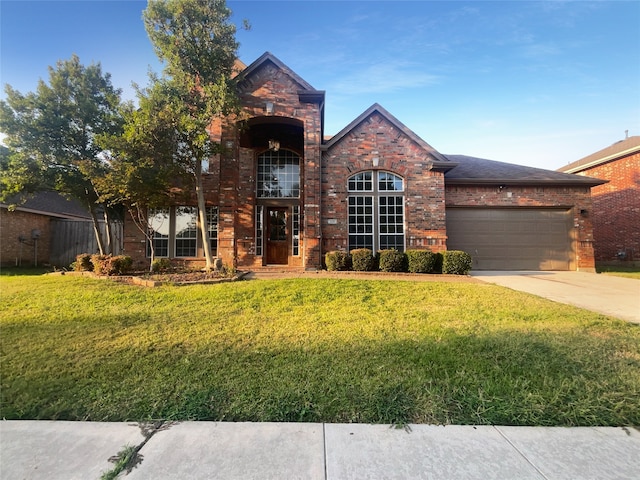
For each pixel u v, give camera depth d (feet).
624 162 52.39
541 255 43.09
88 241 53.78
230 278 28.12
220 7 31.99
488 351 12.59
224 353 12.57
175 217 41.39
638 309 20.47
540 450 7.34
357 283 26.73
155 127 28.71
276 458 7.08
